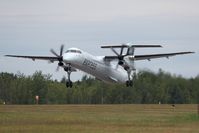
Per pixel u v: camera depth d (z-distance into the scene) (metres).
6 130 71.94
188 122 86.25
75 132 70.12
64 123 82.50
